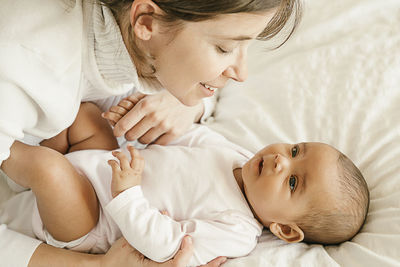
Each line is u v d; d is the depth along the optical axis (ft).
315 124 3.84
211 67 2.28
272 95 4.08
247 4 1.94
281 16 2.44
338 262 3.09
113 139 3.68
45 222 3.02
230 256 3.13
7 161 2.86
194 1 1.96
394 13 4.38
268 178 3.25
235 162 3.49
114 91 2.93
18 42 2.30
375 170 3.51
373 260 2.94
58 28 2.40
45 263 2.95
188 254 2.93
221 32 2.09
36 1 2.37
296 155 3.38
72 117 2.83
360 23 4.37
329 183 3.21
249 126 3.98
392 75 3.99
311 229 3.27
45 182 2.82
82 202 2.99
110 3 2.35
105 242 3.24
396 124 3.71
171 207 3.24
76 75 2.61
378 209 3.32
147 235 2.92
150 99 3.29
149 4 2.09
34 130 2.82
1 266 2.88
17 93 2.39
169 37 2.21
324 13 4.41
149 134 3.51
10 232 3.00
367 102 3.86
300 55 4.20
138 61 2.51
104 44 2.53
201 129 3.79
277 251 3.14
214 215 3.18
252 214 3.33
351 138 3.74
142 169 3.17
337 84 4.00
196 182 3.30
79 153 3.34
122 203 2.98
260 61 4.35
